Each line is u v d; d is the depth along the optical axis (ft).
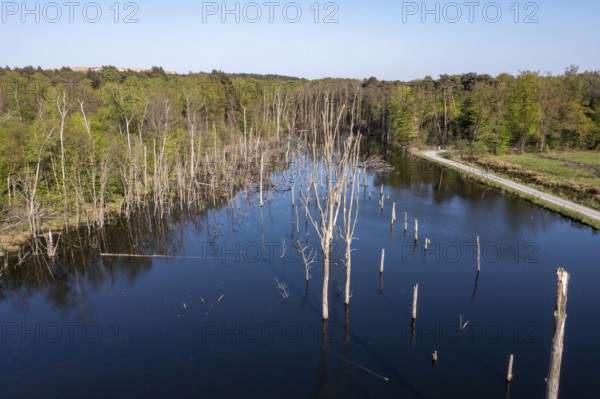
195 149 233.35
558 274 51.70
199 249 138.82
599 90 340.18
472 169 257.96
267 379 78.13
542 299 105.60
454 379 77.66
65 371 80.28
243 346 87.61
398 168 269.03
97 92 270.05
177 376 78.95
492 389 75.00
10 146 146.41
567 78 351.87
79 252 134.72
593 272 119.75
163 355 85.10
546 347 86.33
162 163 200.13
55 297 108.99
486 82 402.11
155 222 164.04
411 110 342.64
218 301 105.50
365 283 114.42
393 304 103.81
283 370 80.59
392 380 77.66
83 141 167.43
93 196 166.91
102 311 101.71
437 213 175.42
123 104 225.76
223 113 317.63
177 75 435.12
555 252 134.31
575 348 85.61
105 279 118.21
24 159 150.41
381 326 94.58
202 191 206.49
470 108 318.04
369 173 252.62
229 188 202.28
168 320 97.40
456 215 172.55
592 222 156.04
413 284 113.80
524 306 102.42
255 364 82.28
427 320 96.89
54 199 160.97
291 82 516.73
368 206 185.78
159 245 141.90
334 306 103.30
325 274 93.04
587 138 319.88
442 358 83.46
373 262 127.75
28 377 78.64
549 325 94.27
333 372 79.87
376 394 74.23
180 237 149.38
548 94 311.27
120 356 84.79
